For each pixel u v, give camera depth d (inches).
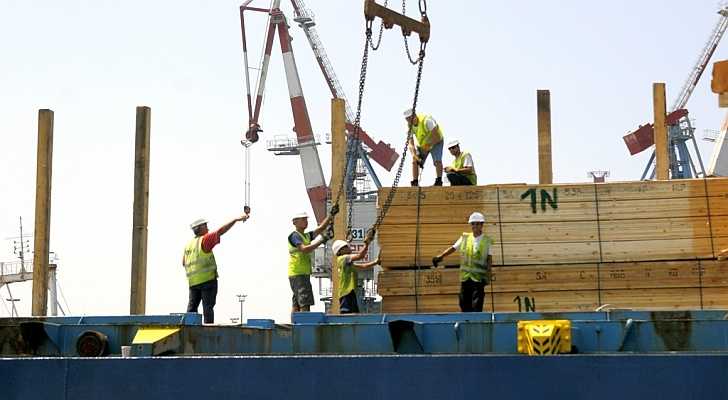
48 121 721.6
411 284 574.9
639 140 3063.5
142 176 689.0
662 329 383.9
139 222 684.7
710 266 567.5
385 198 593.3
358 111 528.7
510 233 585.9
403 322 391.5
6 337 393.7
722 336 382.3
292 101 3506.4
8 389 287.3
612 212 584.7
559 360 283.3
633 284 571.8
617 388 280.8
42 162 719.1
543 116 689.0
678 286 568.4
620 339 382.0
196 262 556.1
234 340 391.5
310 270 584.1
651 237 577.9
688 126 3041.3
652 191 583.5
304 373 287.3
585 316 431.8
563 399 281.9
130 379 288.0
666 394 279.3
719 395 277.6
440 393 284.7
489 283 530.9
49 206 721.0
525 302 576.1
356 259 551.8
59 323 414.3
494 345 390.3
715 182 579.2
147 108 695.7
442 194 592.1
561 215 586.9
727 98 484.7
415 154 651.5
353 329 401.7
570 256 581.3
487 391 283.7
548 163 682.2
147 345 352.2
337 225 679.7
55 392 287.4
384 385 285.9
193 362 288.8
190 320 411.2
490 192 591.5
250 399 287.0
